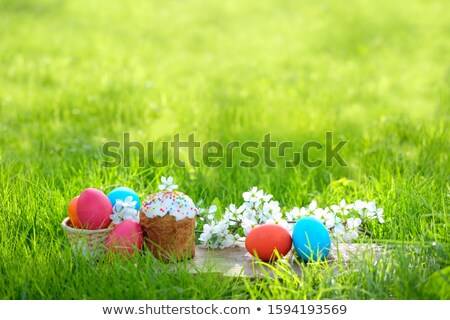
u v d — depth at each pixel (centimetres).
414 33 1418
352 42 1354
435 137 660
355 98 957
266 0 1728
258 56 1246
